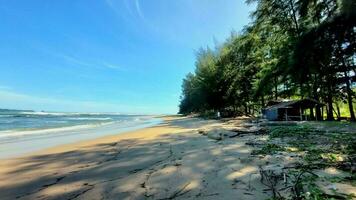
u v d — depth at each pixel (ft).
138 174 26.48
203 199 18.19
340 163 23.57
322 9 83.82
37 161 37.04
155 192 20.44
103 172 28.32
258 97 136.77
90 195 20.65
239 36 154.51
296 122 82.38
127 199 19.27
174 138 58.59
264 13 107.65
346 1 64.75
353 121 81.66
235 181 21.67
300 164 24.64
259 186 19.81
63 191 22.11
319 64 81.46
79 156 40.04
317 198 15.62
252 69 150.71
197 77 210.18
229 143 44.75
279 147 35.91
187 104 359.87
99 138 66.90
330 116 96.12
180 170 26.99
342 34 70.23
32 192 22.31
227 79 162.71
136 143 52.85
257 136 53.47
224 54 166.61
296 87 109.40
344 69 82.94
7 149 49.78
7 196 21.58
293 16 100.78
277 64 102.01
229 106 176.65
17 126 130.72
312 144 37.24
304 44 78.02
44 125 140.67
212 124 105.09
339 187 17.43
